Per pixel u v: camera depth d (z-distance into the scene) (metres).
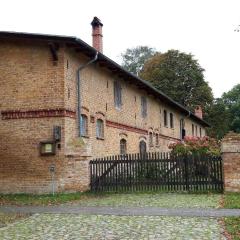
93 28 27.05
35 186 18.22
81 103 20.02
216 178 18.14
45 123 18.28
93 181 19.00
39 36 17.84
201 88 60.03
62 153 18.14
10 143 18.55
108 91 23.81
